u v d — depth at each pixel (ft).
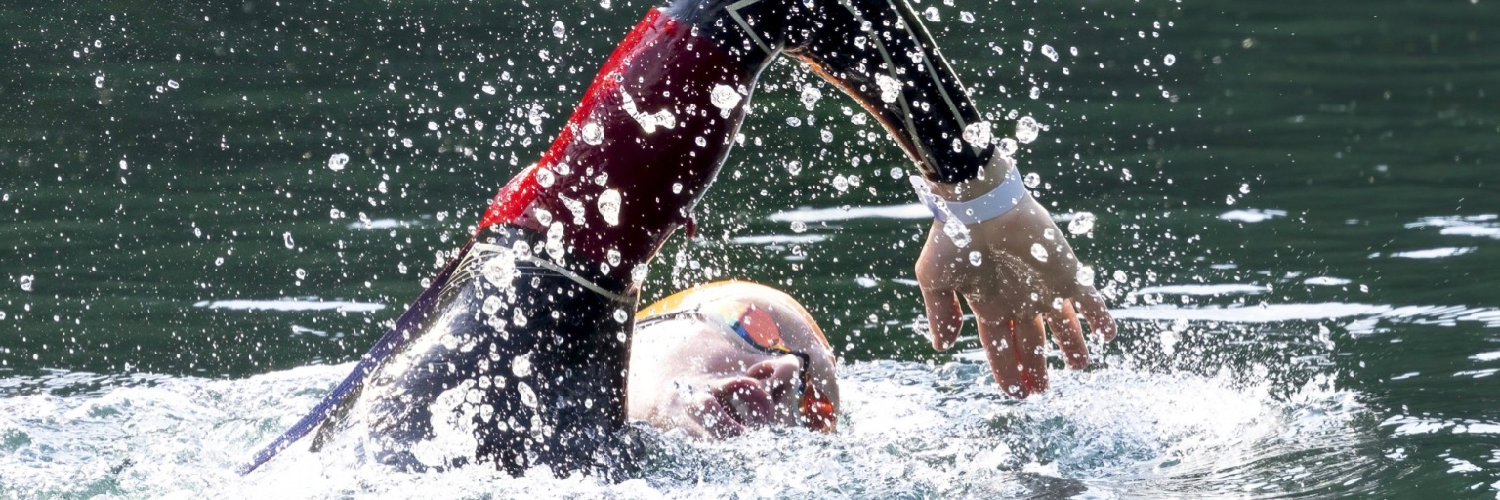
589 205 19.49
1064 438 22.07
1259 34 75.87
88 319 29.76
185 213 39.45
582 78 61.00
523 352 19.40
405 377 19.47
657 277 33.88
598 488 18.85
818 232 37.47
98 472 20.52
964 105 21.04
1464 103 56.95
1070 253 21.70
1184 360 26.43
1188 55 69.46
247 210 39.83
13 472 20.39
